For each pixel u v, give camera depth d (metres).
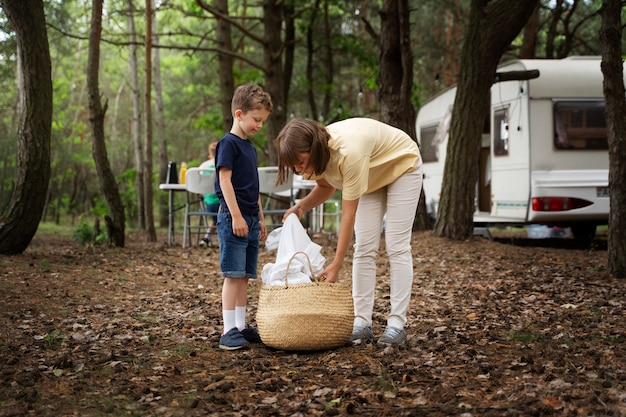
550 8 14.00
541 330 4.55
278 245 4.34
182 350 4.06
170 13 20.12
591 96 10.18
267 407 3.06
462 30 20.69
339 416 2.95
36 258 7.53
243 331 4.27
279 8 15.30
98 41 9.06
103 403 3.13
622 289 5.98
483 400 3.11
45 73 7.69
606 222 10.68
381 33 10.80
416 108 19.80
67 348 4.09
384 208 4.25
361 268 4.24
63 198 22.67
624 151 6.55
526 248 9.04
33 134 7.68
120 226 9.52
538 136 10.07
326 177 3.97
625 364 3.64
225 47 15.39
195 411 3.04
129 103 33.25
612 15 6.41
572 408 2.95
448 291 6.16
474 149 9.59
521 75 9.66
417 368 3.61
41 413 2.99
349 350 4.02
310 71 18.23
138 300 5.73
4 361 3.76
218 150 4.11
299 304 3.95
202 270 7.54
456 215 9.59
